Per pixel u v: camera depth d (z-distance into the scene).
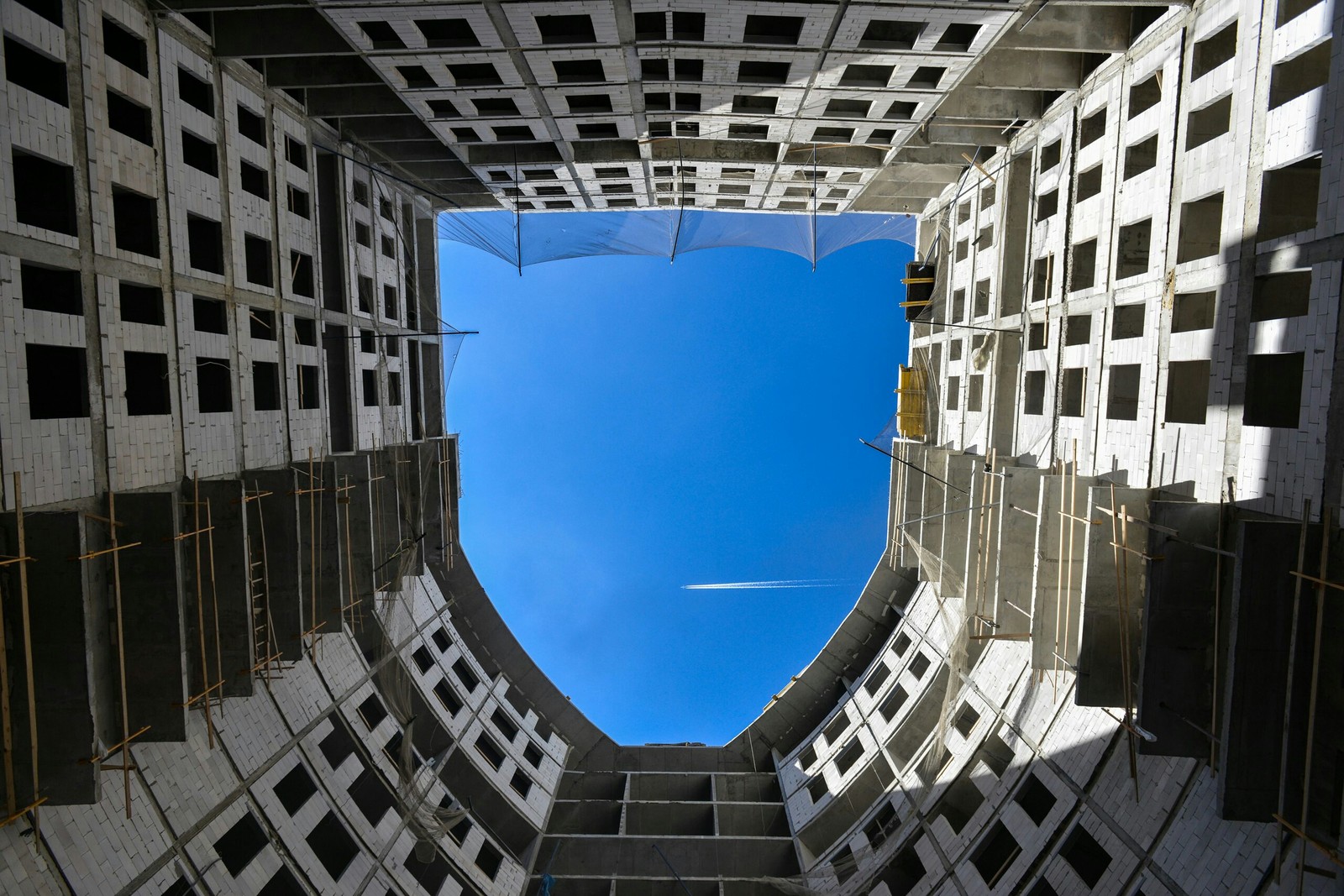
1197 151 14.88
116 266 14.16
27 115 12.06
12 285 11.70
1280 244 12.47
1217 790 12.31
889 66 20.08
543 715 35.44
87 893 12.91
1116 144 17.97
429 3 16.73
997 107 22.12
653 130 25.36
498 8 17.12
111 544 13.48
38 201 13.52
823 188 31.23
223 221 17.83
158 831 14.70
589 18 19.16
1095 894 15.47
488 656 35.28
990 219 25.09
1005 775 20.50
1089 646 15.34
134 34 14.96
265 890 17.61
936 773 23.80
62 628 11.70
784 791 32.19
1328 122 11.47
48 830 12.55
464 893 24.58
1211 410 14.12
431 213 33.03
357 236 26.50
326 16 17.14
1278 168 12.72
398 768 24.00
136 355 15.73
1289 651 11.18
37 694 11.76
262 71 19.94
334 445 24.20
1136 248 17.69
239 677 16.05
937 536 28.12
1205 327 15.98
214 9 15.98
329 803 20.36
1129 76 17.53
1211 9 14.58
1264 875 11.98
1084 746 17.56
